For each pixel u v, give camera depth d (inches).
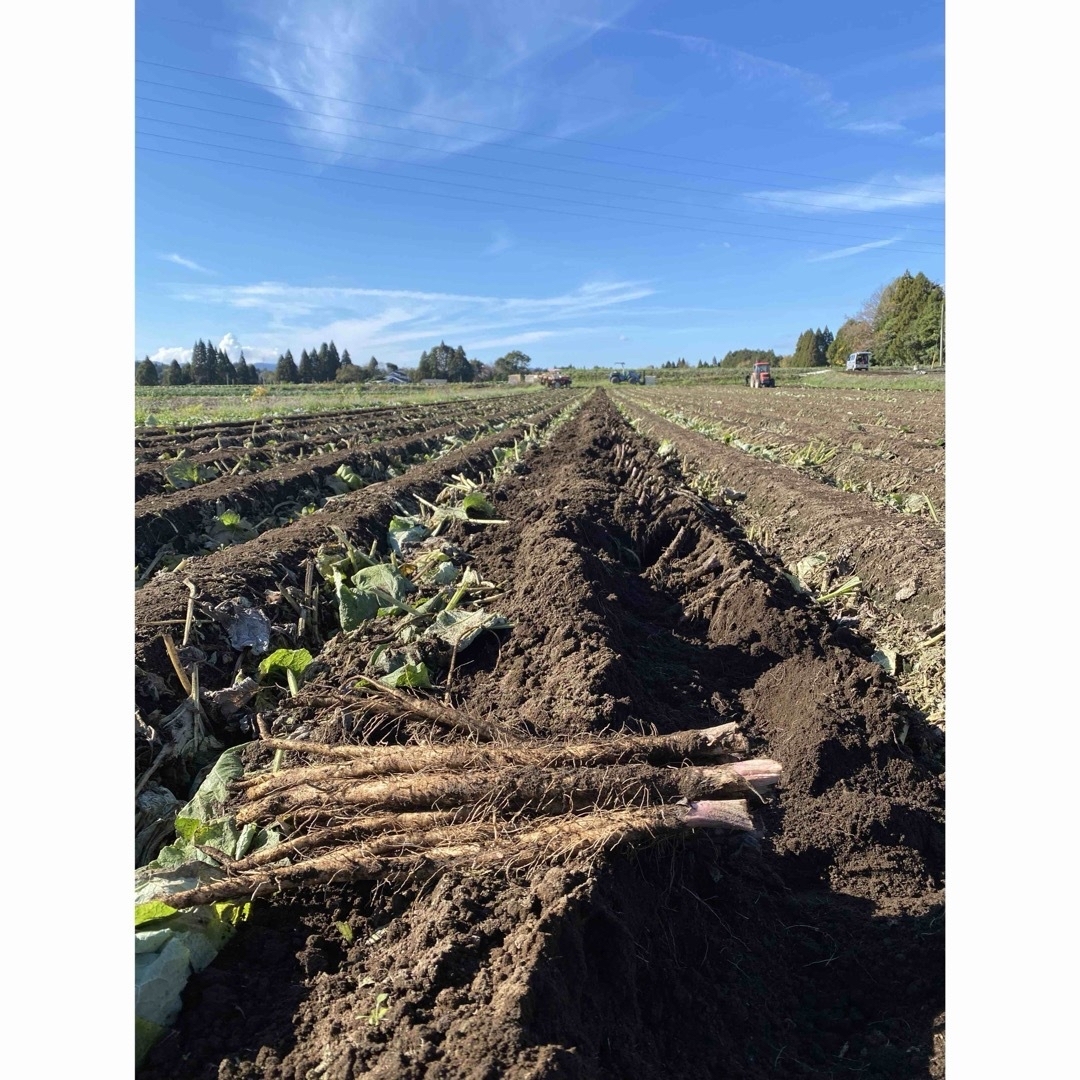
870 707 209.0
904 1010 130.5
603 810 134.9
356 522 327.3
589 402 1619.1
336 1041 96.4
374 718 174.7
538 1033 91.7
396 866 121.5
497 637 226.4
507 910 111.7
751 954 136.7
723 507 499.2
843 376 2588.6
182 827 132.4
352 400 1493.6
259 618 219.3
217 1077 94.0
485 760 146.0
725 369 4303.6
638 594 312.8
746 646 258.5
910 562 305.1
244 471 506.9
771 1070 116.4
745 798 141.3
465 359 4259.4
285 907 120.0
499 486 462.0
